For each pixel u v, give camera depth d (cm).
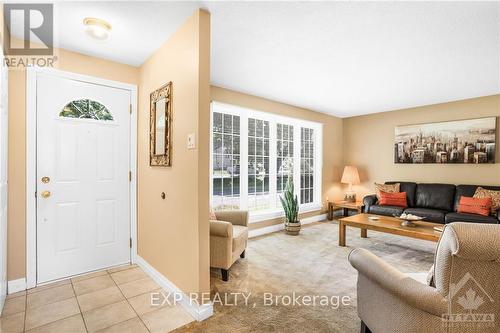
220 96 369
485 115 405
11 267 221
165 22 202
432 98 421
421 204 436
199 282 187
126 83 283
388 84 352
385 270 142
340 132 580
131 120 287
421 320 123
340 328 177
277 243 371
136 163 290
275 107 445
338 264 292
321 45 240
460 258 110
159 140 241
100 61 267
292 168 491
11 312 193
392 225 321
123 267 279
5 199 206
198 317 185
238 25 207
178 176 212
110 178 275
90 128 262
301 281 248
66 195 250
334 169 567
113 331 173
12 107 221
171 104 221
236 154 400
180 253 209
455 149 429
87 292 224
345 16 193
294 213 424
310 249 344
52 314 192
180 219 209
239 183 403
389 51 252
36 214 234
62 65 245
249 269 277
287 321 185
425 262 300
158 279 241
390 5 179
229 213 314
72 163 253
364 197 496
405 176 491
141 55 262
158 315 191
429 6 180
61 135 247
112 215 276
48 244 240
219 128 379
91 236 264
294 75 321
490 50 247
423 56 262
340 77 326
